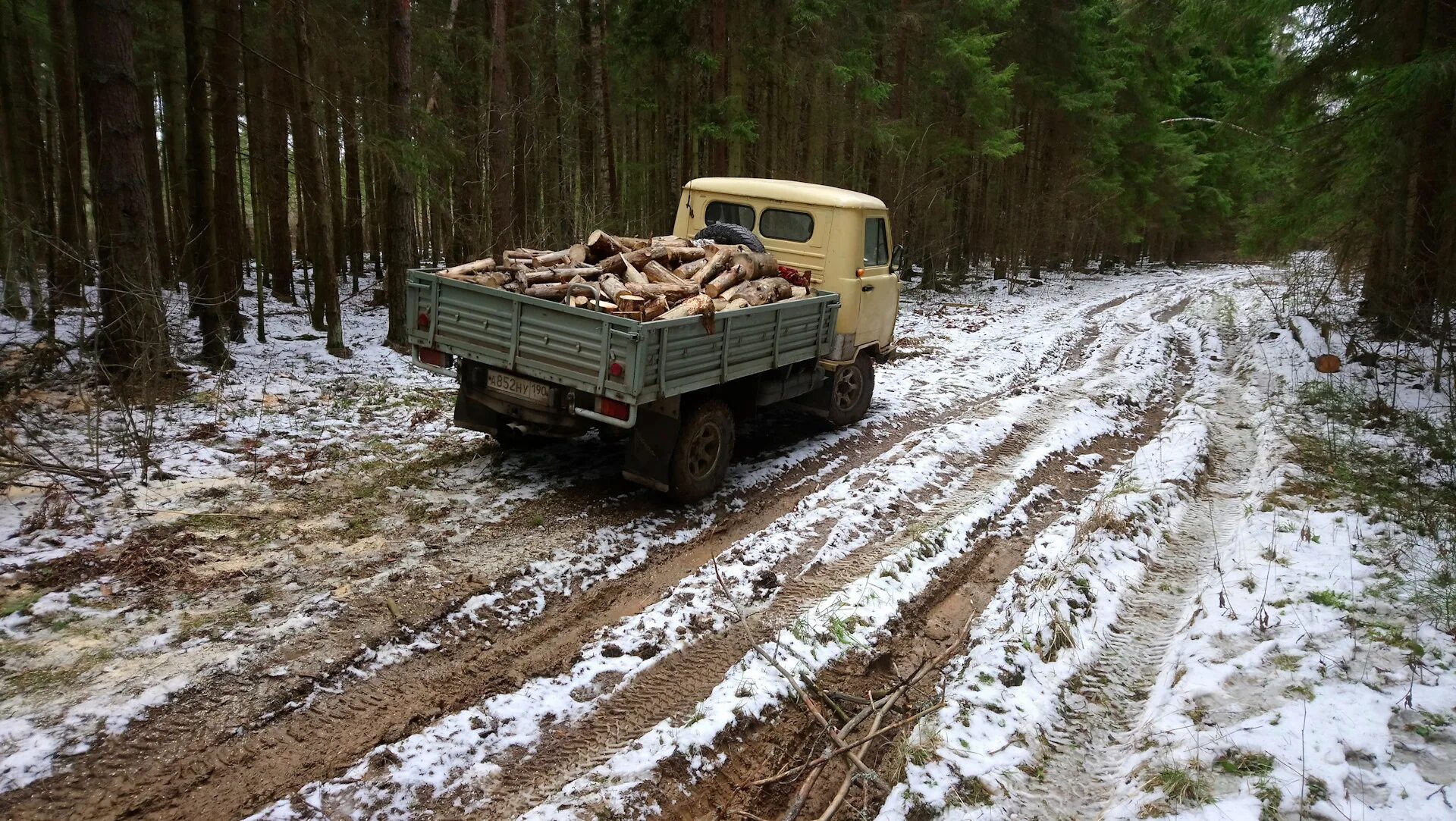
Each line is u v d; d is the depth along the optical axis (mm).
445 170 12352
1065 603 4973
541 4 17609
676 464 6180
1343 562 5383
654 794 3355
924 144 21734
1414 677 4008
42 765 3186
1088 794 3508
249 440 6906
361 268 22672
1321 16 12461
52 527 4984
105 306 7809
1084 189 29281
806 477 7418
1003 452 8547
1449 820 3039
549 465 7027
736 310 6246
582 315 5516
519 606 4742
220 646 4051
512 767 3492
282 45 14859
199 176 11805
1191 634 4633
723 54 15617
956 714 3879
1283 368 12336
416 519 5715
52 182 14461
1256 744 3486
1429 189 11562
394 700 3838
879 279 8875
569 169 20438
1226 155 36938
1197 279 34406
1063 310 20953
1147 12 16266
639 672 4238
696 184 8898
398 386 9250
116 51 7578
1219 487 7719
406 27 10172
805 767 3625
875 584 5266
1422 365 10953
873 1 19375
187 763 3312
